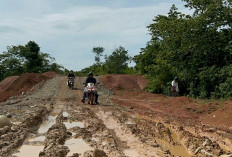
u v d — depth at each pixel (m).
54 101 22.11
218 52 25.92
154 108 19.09
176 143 10.23
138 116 15.98
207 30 25.77
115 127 12.48
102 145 9.38
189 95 24.86
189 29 25.58
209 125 13.16
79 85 34.88
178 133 11.63
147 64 36.50
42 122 13.98
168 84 27.17
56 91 29.19
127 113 16.86
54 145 9.09
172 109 17.89
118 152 8.55
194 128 12.48
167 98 23.38
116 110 17.75
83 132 11.12
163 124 13.52
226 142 10.37
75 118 14.73
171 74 27.70
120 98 25.61
